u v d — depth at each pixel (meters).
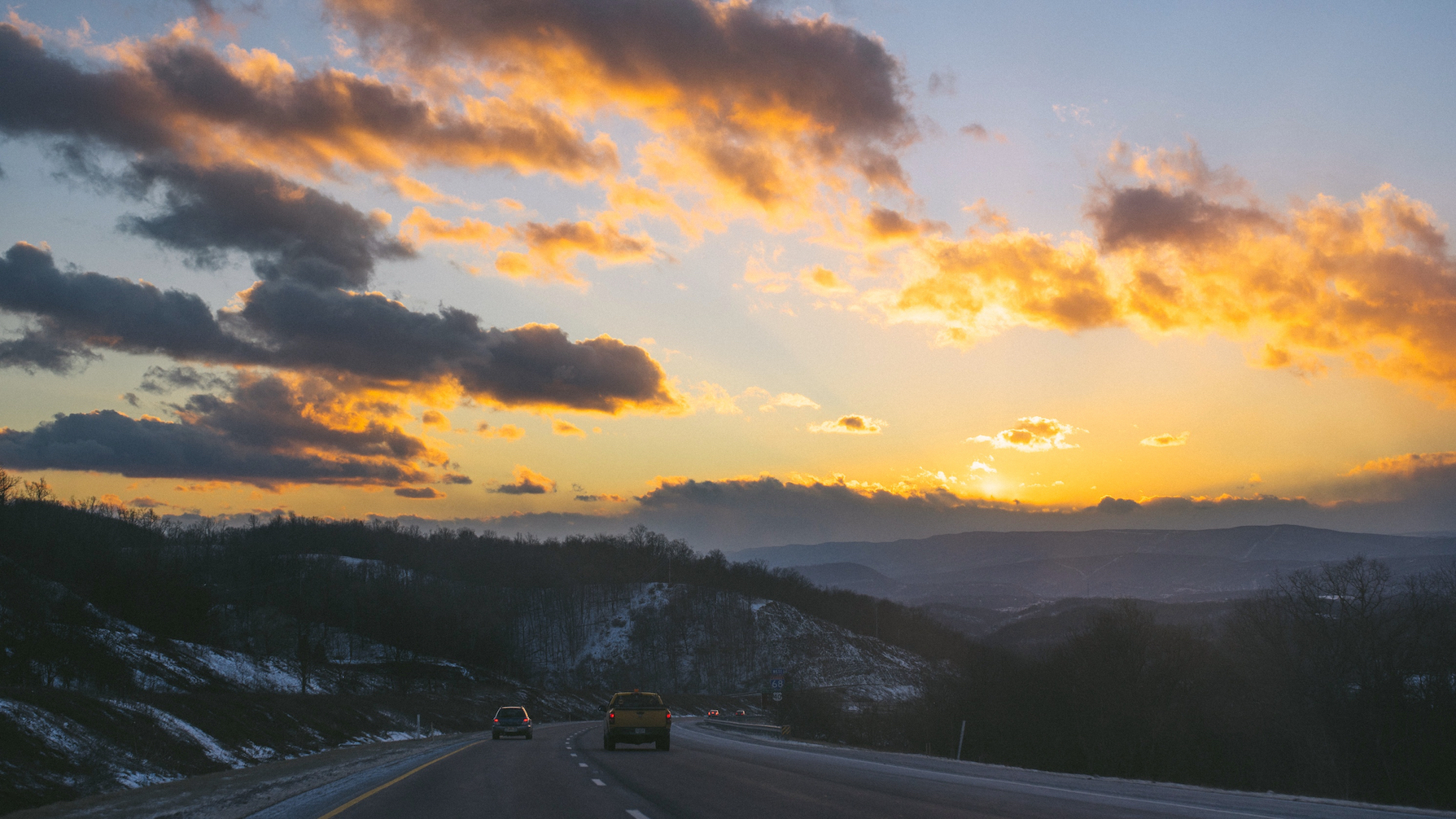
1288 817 13.12
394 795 17.95
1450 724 42.91
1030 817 13.27
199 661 90.25
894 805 15.04
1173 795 16.97
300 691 97.00
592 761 28.02
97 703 33.53
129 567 104.50
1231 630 56.41
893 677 198.88
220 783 21.86
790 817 13.55
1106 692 59.34
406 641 151.62
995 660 76.50
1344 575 49.09
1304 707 48.03
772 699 132.12
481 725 98.06
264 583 142.12
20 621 64.31
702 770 23.97
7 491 114.31
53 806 17.16
